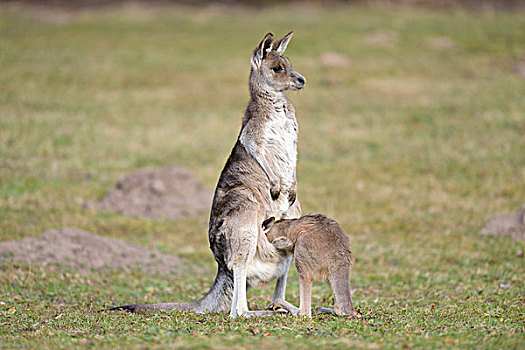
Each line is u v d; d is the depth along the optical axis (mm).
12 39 120062
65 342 18906
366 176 60969
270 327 20531
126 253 38844
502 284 32594
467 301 28875
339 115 84250
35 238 38469
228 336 19281
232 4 155625
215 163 67188
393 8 148875
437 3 154000
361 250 41500
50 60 108000
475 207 50344
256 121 26359
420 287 32938
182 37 125250
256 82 26703
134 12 146500
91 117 83062
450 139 71875
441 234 44219
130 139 74875
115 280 34656
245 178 25906
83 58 110188
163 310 25297
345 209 51656
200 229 47062
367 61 107750
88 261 36750
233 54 113750
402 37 122500
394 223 47500
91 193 55062
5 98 88562
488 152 66250
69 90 94500
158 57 111812
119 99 91625
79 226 45281
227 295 25328
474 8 150625
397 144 71625
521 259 37438
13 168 61406
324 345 17812
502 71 102812
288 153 26500
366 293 32125
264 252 24172
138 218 48906
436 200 52688
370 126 79125
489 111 82125
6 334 21016
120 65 107062
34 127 76688
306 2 154125
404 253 40406
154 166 65062
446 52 113125
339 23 132000
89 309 27781
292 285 34875
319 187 57875
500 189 54594
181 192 52500
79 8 152250
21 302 29109
